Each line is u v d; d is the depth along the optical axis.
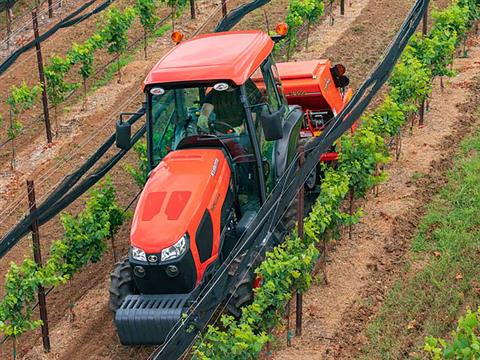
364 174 11.81
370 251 11.88
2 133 18.36
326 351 9.87
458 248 11.56
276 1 23.92
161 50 21.70
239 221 10.17
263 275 9.38
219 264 10.02
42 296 10.73
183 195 9.56
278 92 11.43
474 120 15.66
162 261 9.20
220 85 9.98
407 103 14.95
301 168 10.20
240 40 11.12
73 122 18.36
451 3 20.25
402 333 10.01
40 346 11.05
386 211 12.82
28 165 16.83
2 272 13.00
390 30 20.73
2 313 10.37
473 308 10.30
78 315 11.49
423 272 11.11
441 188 13.30
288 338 10.02
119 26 19.34
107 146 12.95
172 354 8.79
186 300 9.34
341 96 14.30
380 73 13.41
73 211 14.45
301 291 10.00
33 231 10.90
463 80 17.48
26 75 20.94
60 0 25.88
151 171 10.22
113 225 12.20
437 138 15.03
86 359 10.48
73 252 11.48
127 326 9.23
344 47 20.00
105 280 12.30
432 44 15.70
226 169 10.09
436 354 7.76
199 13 23.81
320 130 13.68
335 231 11.19
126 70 20.70
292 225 10.98
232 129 10.21
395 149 14.78
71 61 18.08
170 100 10.37
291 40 19.22
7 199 15.57
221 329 10.17
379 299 10.78
